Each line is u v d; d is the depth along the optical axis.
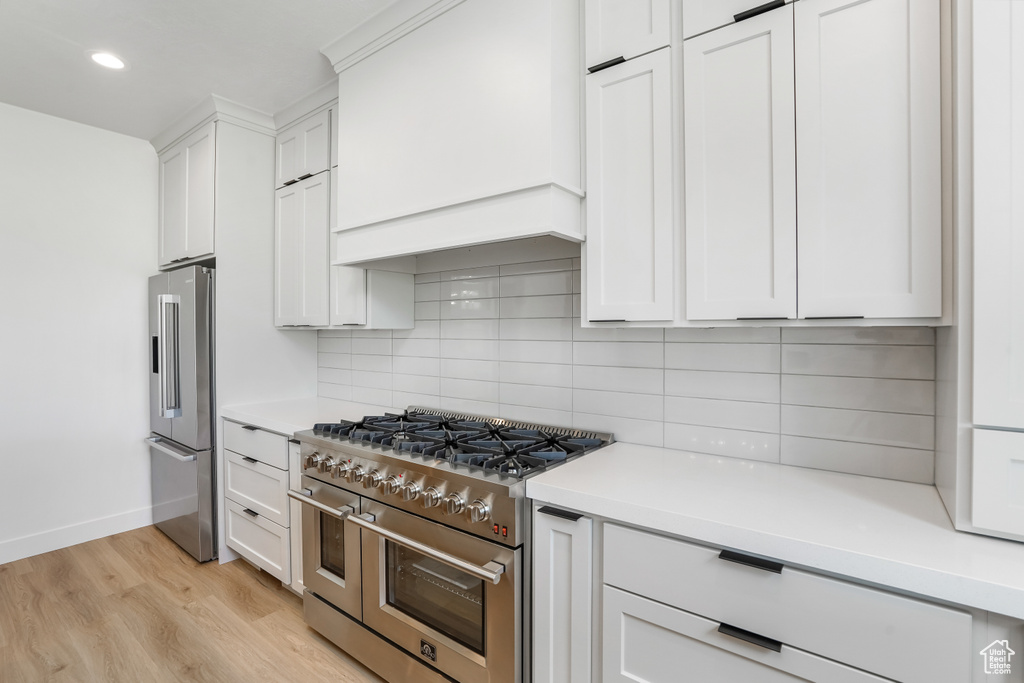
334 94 2.48
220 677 1.82
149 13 1.89
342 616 1.92
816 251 1.17
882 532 1.01
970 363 0.98
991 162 0.93
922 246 1.05
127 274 3.11
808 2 1.17
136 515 3.16
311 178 2.63
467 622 1.54
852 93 1.12
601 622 1.28
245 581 2.52
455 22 1.70
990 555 0.90
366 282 2.35
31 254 2.78
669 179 1.38
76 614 2.20
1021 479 0.94
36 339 2.80
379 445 1.85
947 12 1.02
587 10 1.53
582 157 1.58
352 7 1.86
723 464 1.55
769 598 1.02
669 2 1.38
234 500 2.64
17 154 2.73
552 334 2.04
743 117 1.26
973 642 0.84
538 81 1.49
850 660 0.94
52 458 2.85
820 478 1.39
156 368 3.08
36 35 2.04
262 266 2.90
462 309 2.36
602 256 1.50
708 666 1.10
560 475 1.44
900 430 1.36
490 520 1.43
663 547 1.16
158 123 2.92
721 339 1.64
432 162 1.77
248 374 2.85
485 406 2.28
